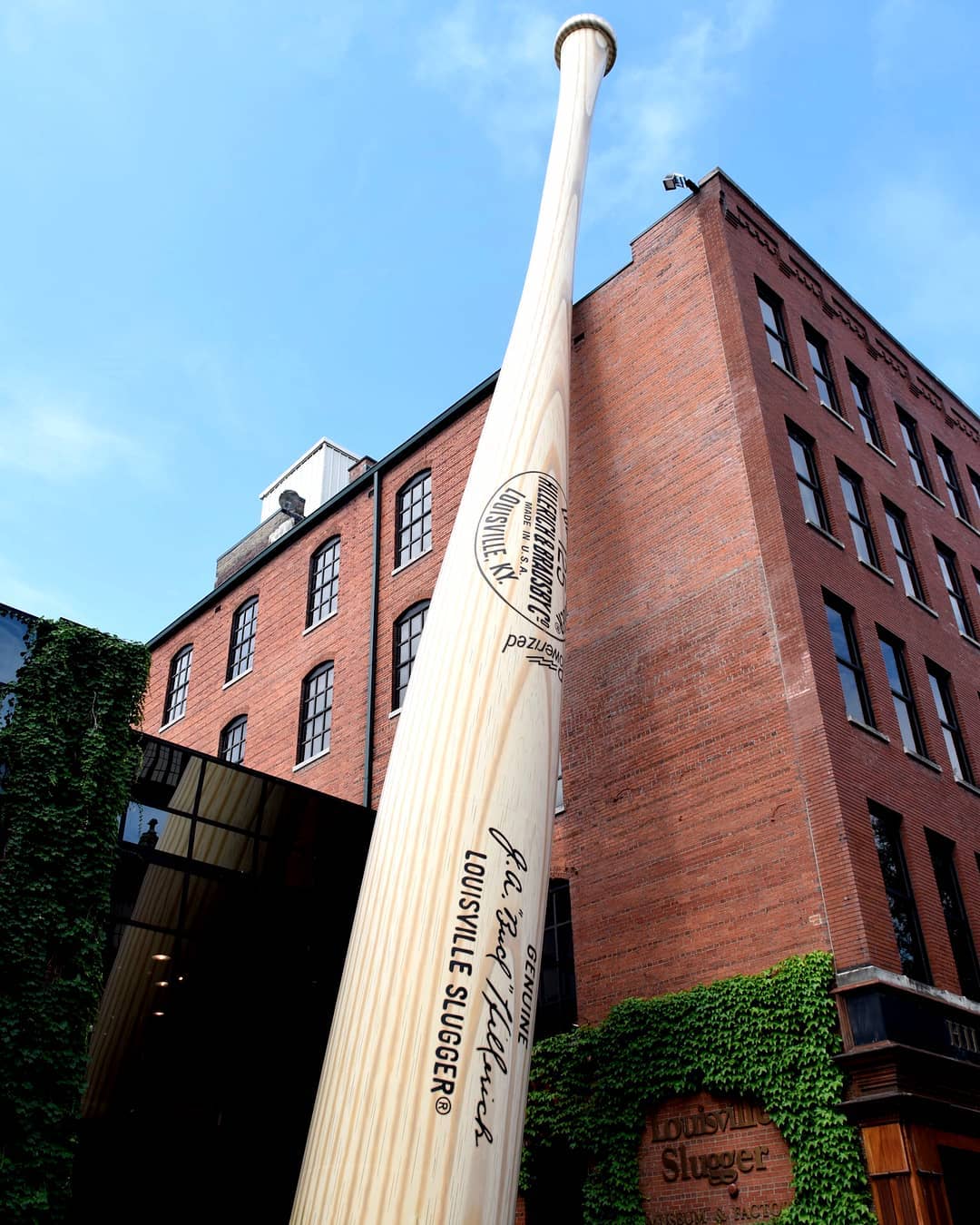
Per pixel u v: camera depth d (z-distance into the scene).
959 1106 13.55
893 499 21.89
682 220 22.17
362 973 10.75
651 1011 15.58
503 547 13.62
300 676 27.62
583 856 18.05
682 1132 14.66
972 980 16.25
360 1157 9.57
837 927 14.34
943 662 20.27
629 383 21.66
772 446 18.58
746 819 16.02
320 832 18.33
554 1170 16.09
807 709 15.98
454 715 12.12
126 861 15.27
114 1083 14.21
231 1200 15.03
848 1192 12.77
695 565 18.61
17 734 14.09
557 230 18.14
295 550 30.53
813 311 23.02
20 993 12.64
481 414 25.64
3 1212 11.50
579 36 22.38
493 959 10.72
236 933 16.38
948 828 17.36
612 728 18.61
